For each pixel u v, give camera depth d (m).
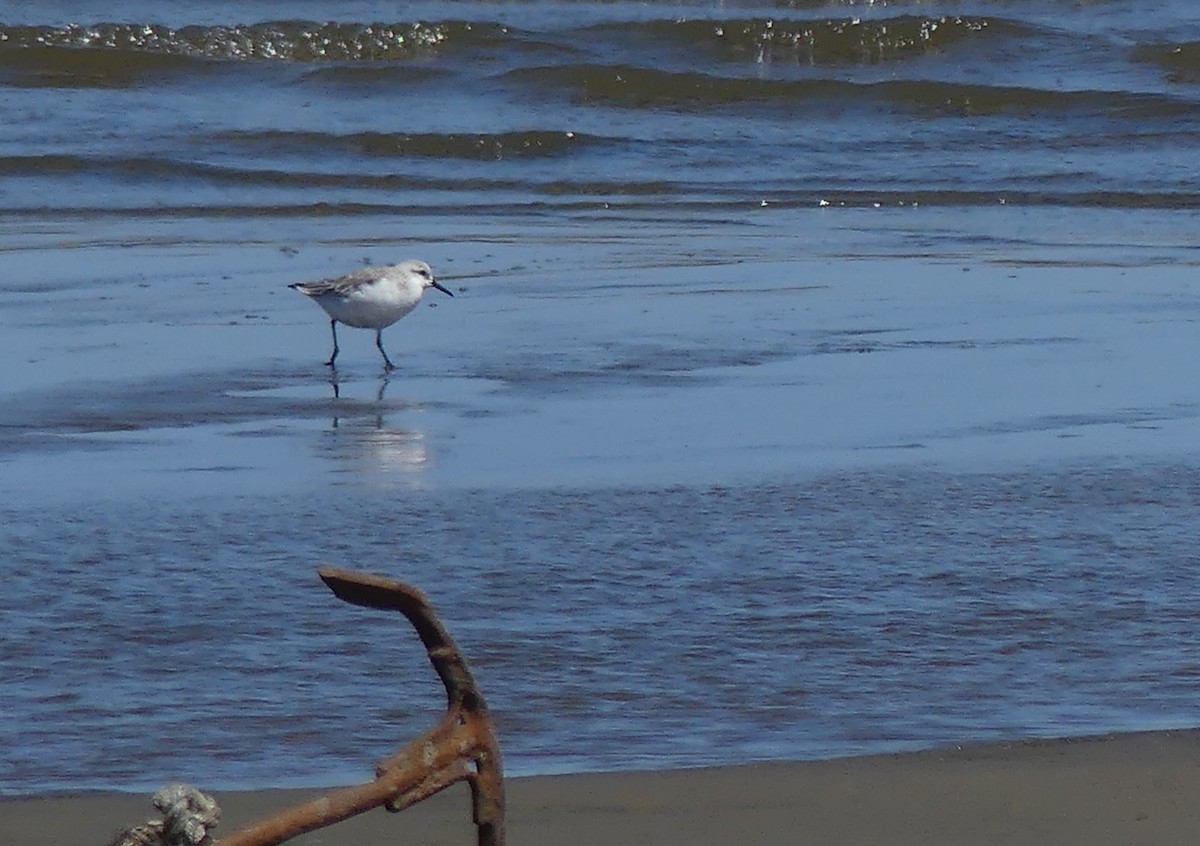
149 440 12.80
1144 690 8.10
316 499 11.20
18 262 19.98
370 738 7.54
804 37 35.03
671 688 8.08
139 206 24.16
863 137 29.38
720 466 12.02
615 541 10.28
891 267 20.00
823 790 6.96
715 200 25.17
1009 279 19.22
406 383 14.77
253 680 8.16
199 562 9.85
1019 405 13.80
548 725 7.64
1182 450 12.45
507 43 34.34
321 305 15.90
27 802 6.86
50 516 10.74
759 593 9.38
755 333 16.50
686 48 34.84
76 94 30.56
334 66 32.34
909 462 12.12
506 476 11.79
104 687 8.06
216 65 32.38
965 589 9.48
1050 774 7.11
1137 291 18.48
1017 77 33.47
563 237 22.16
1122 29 36.22
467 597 9.27
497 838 5.07
